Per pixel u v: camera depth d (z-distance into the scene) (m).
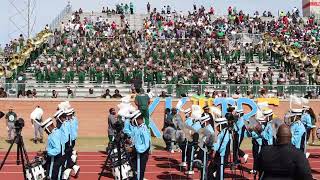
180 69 35.44
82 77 34.69
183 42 43.59
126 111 16.38
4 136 29.58
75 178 17.81
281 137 8.21
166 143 24.09
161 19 53.53
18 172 18.92
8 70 34.19
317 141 28.80
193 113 17.91
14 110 29.91
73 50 40.12
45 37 42.31
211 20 57.94
